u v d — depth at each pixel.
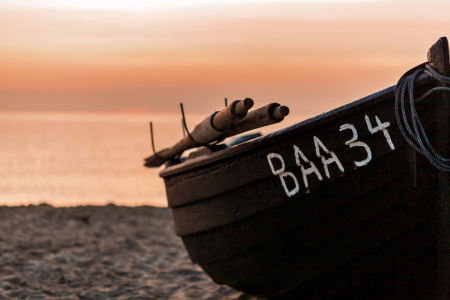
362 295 3.24
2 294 4.17
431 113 2.80
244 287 3.87
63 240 6.40
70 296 4.29
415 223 2.95
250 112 3.17
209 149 3.70
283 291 3.47
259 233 3.28
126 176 18.48
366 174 2.90
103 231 7.26
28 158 24.16
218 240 3.62
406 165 2.86
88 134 50.16
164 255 6.10
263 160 3.12
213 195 3.46
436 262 3.01
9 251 5.50
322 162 2.96
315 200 3.02
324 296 3.34
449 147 2.82
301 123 2.95
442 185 2.86
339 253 3.11
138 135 49.59
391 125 2.81
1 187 14.62
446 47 2.70
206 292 4.65
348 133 2.88
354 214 3.00
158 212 9.05
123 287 4.73
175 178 3.96
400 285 3.13
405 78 2.79
